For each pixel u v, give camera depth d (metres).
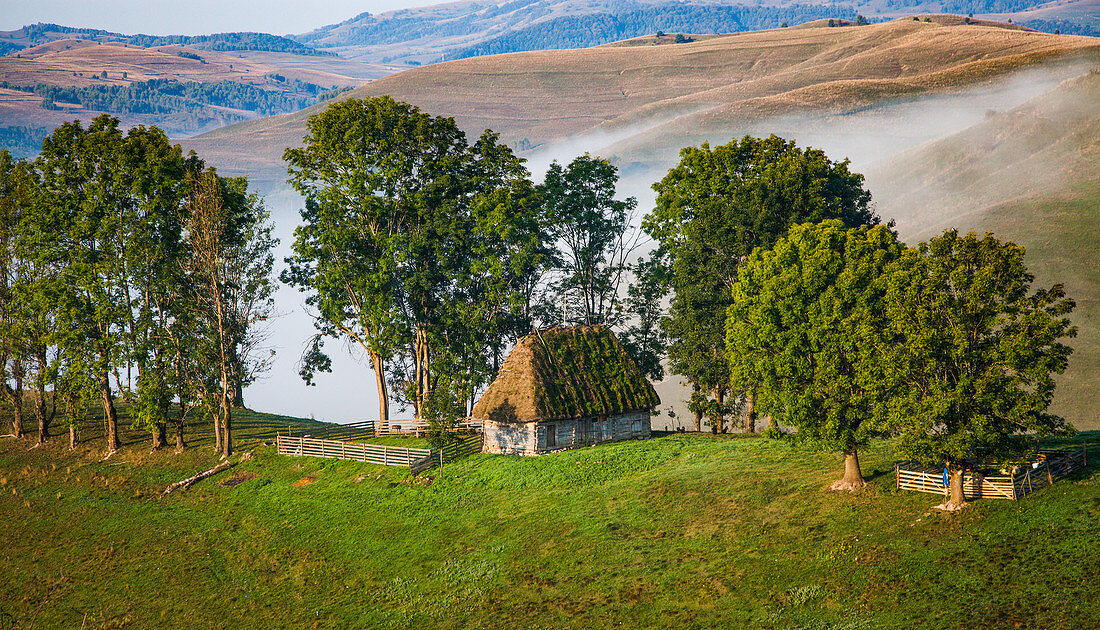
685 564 39.66
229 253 73.12
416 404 73.00
